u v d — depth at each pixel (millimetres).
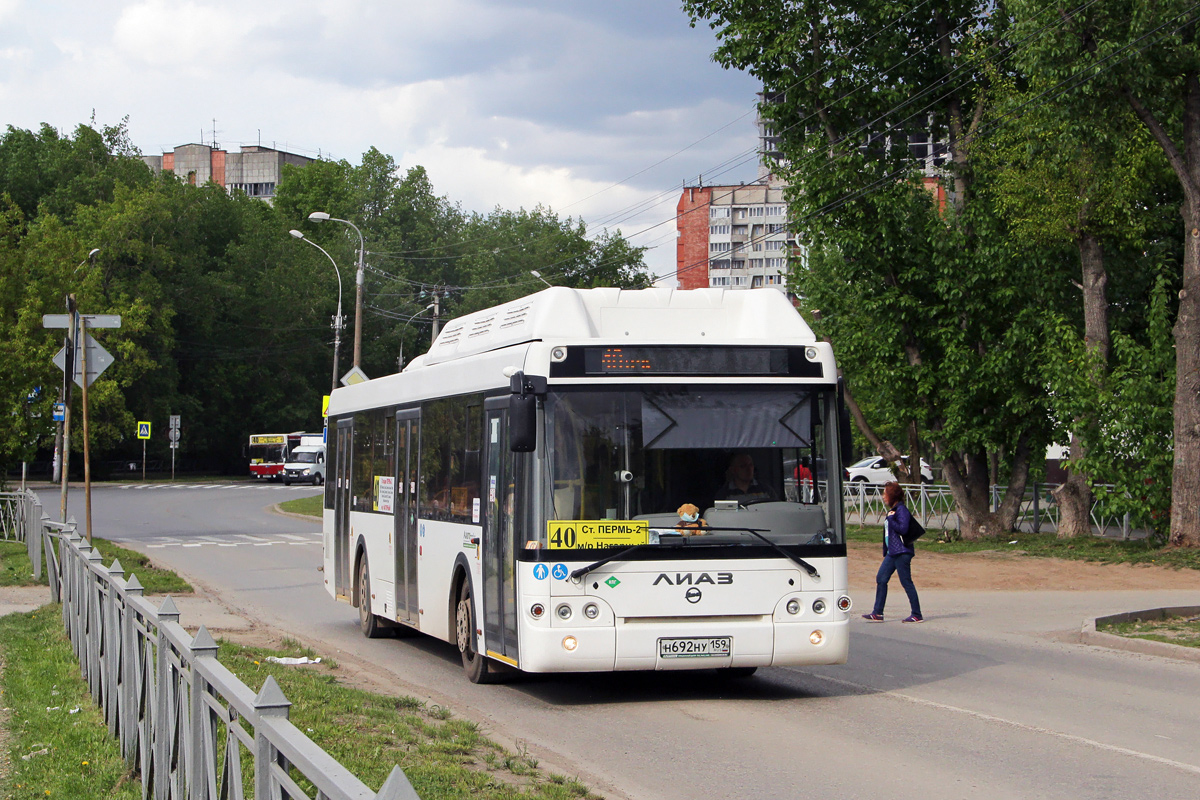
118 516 39562
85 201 72625
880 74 28141
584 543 9344
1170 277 28266
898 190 27297
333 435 16875
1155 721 9227
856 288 28234
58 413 28562
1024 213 24688
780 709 9742
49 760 7238
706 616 9453
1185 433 23000
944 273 26719
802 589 9641
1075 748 8195
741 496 9648
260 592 19422
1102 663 12484
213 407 77562
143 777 6371
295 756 3506
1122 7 21703
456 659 12719
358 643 13992
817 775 7395
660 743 8367
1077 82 22188
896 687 10883
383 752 7141
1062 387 24250
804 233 28875
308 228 88688
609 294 10281
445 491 11727
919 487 31469
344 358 82375
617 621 9336
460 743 7574
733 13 27984
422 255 87875
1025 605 18188
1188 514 23016
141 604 6699
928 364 28031
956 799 6809
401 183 89250
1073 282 25859
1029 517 30938
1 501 26391
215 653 5316
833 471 9891
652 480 9523
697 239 143875
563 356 9555
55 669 10359
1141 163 24031
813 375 9961
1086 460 24266
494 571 10180
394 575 13461
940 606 18219
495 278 82188
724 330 10352
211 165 139750
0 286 28484
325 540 17156
